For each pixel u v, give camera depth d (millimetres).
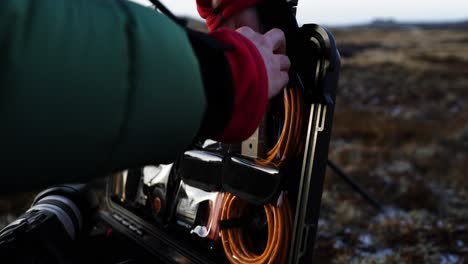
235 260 1457
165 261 1608
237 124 584
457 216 5516
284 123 1263
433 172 7859
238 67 579
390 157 8906
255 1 1112
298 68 1162
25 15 396
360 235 4773
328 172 7160
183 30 541
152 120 470
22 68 378
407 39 95625
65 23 420
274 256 1308
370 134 11695
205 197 1570
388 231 4855
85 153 427
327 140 1180
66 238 1528
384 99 22266
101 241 1796
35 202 1792
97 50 430
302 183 1188
